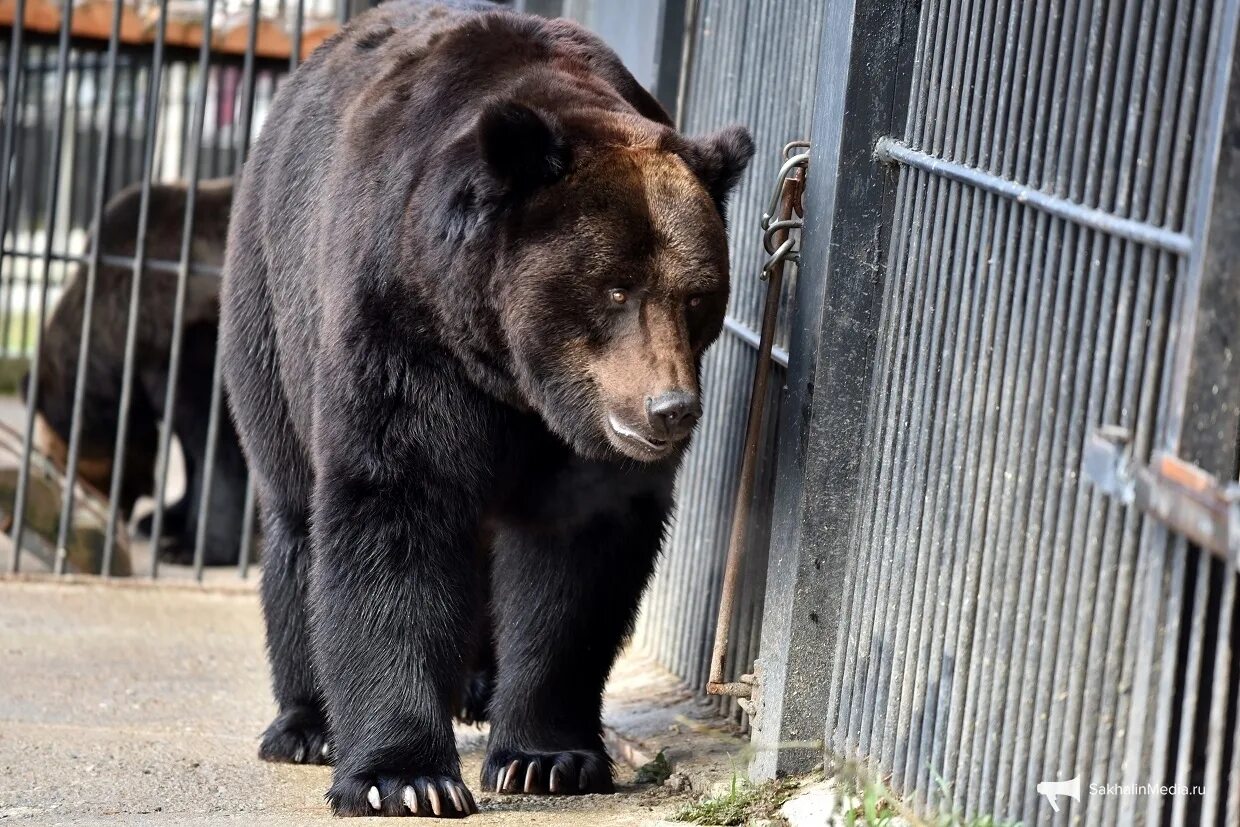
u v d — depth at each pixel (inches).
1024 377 244.8
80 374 620.4
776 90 399.9
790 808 300.7
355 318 325.7
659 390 293.6
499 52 342.0
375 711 326.0
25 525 653.9
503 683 358.6
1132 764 210.2
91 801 346.9
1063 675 228.5
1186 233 203.5
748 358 401.1
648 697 433.1
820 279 311.6
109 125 614.5
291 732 391.5
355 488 326.0
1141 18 218.2
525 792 347.9
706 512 429.1
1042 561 235.5
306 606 390.9
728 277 314.5
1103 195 224.5
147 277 700.7
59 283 887.7
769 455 375.2
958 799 257.8
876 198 308.3
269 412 392.5
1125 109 221.9
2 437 765.9
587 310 301.3
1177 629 203.6
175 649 531.2
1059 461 233.3
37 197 883.4
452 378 325.4
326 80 386.3
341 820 315.9
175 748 404.2
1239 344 198.8
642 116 331.0
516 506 346.9
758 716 327.6
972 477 261.0
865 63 304.2
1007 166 256.4
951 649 264.1
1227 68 193.9
